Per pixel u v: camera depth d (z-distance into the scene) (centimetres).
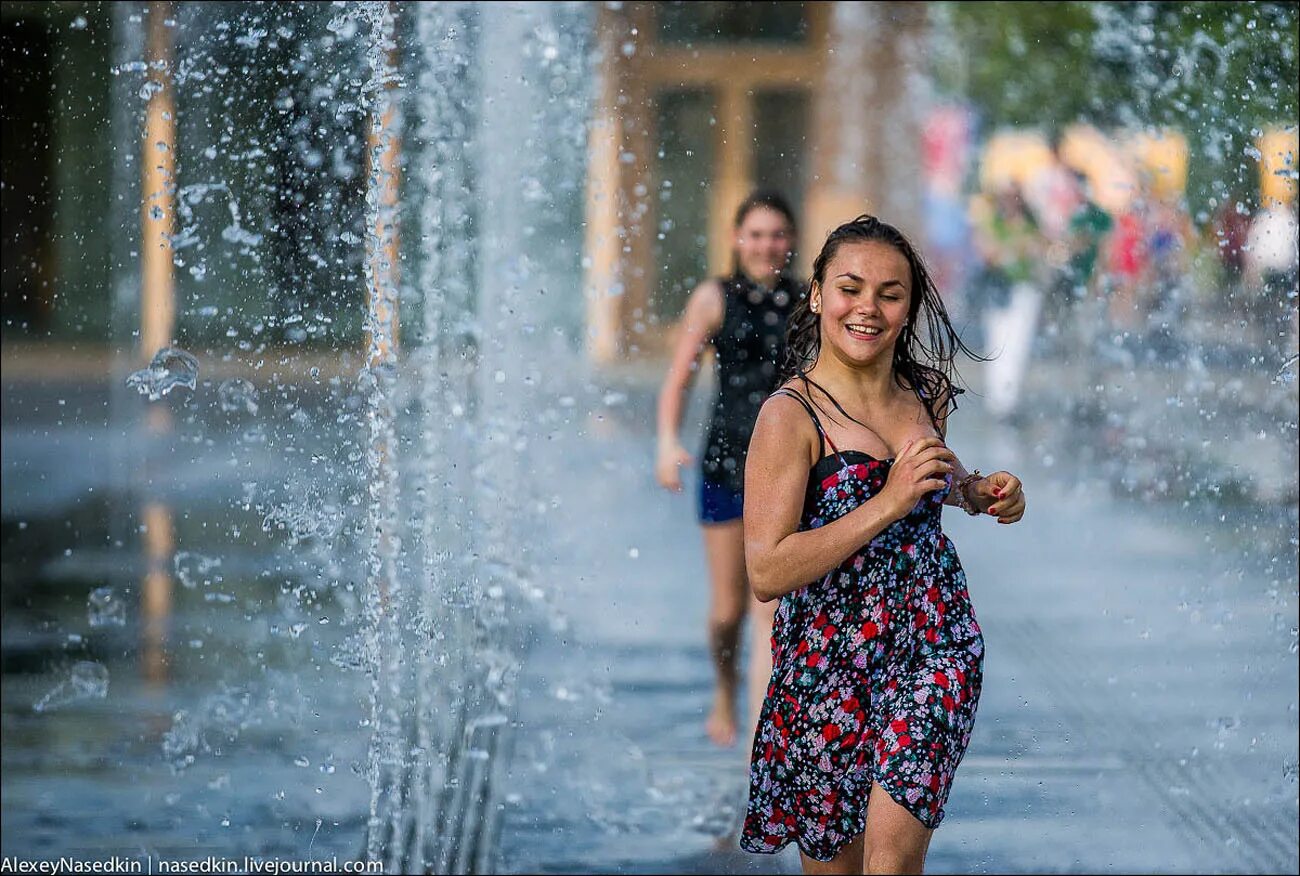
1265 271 1430
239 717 1048
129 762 973
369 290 1146
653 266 3428
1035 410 2750
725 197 3497
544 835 879
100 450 1477
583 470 2142
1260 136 1405
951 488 649
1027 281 2797
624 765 1004
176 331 1174
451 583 1288
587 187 3209
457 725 1059
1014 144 2872
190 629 1210
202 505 1289
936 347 674
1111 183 2464
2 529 1446
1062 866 833
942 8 3067
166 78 1173
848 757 629
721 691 1067
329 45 1167
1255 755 1024
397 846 858
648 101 3306
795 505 628
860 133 3675
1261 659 1259
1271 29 1402
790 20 3484
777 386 691
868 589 626
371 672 1091
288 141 1167
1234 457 1595
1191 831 888
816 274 654
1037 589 1528
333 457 1112
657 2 3297
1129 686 1187
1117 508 1955
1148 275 2177
